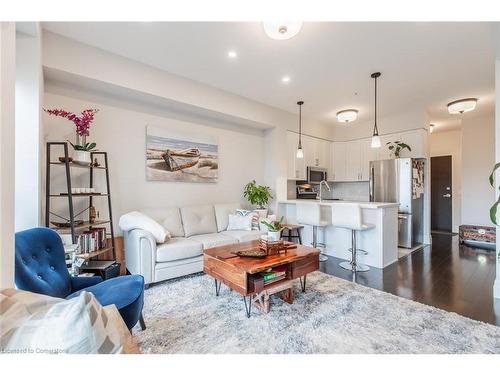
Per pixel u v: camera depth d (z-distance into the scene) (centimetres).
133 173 341
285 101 434
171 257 278
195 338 178
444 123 564
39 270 164
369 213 354
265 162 500
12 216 112
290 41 256
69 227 255
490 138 498
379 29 233
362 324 195
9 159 108
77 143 261
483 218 500
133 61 300
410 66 306
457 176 621
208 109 374
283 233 482
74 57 260
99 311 71
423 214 490
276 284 222
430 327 190
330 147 602
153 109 358
